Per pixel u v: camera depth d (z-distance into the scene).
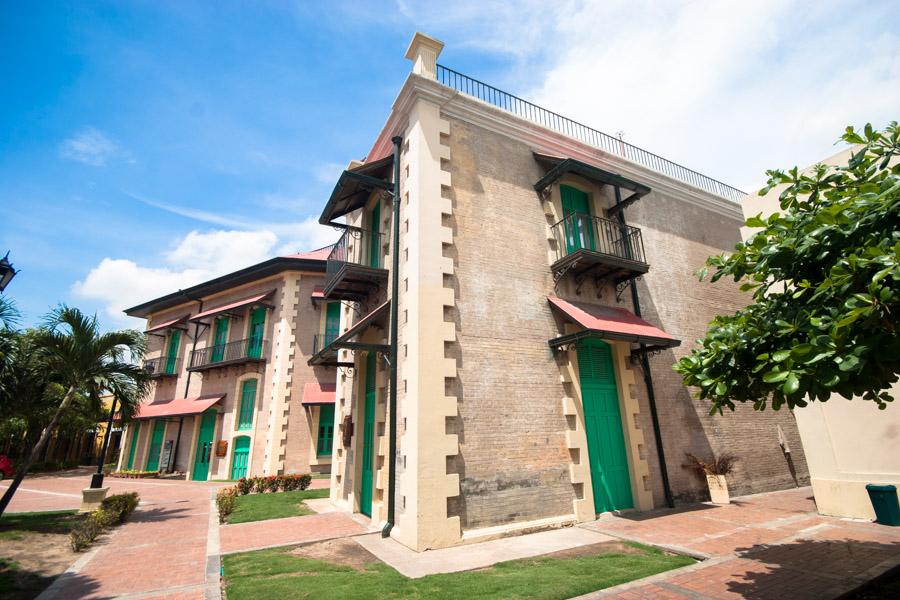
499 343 8.73
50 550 7.46
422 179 8.86
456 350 8.23
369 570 6.05
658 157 14.37
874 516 7.95
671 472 10.22
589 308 10.08
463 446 7.76
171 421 22.91
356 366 11.20
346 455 11.48
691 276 12.90
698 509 9.53
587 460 8.89
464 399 8.02
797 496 10.86
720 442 11.34
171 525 9.55
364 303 11.36
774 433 12.50
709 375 4.89
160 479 20.48
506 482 7.95
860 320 3.55
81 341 10.04
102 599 5.34
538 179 10.77
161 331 26.67
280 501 12.16
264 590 5.30
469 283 8.81
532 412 8.62
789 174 5.55
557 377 9.22
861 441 8.33
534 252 9.94
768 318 4.71
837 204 4.22
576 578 5.40
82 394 10.37
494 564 6.16
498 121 10.46
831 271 3.79
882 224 3.98
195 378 23.17
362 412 10.71
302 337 20.50
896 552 5.98
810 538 6.93
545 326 9.46
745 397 4.83
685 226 13.48
